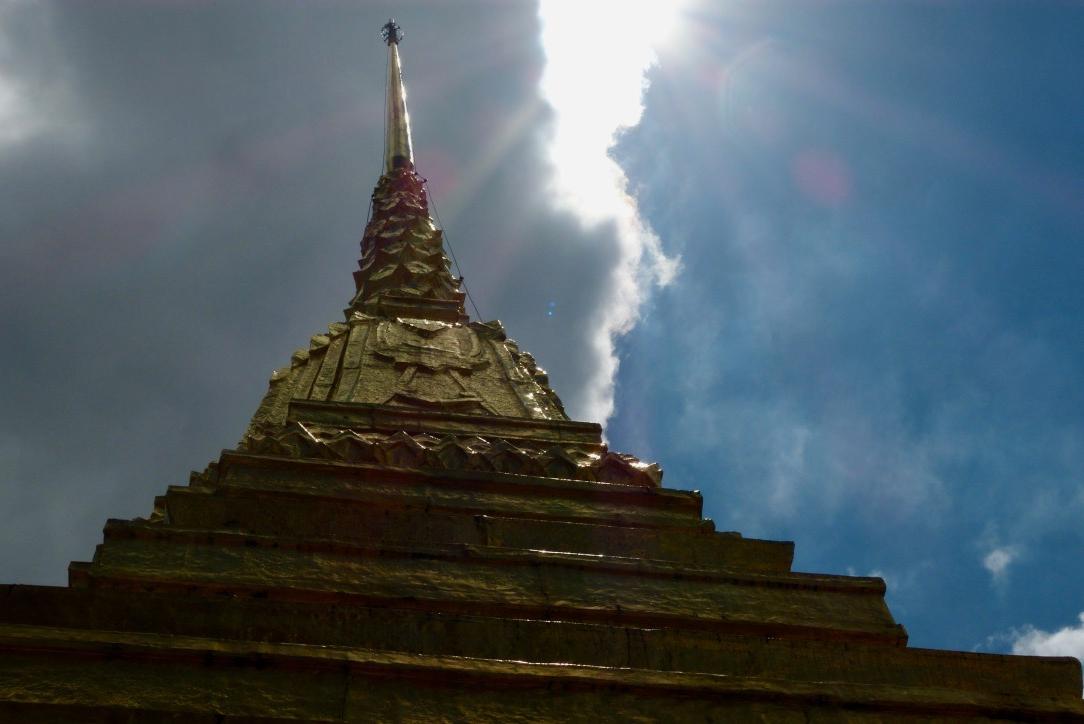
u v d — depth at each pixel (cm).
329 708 1249
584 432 2350
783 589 1697
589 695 1330
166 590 1457
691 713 1336
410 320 3222
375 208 4275
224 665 1266
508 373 2823
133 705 1202
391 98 5278
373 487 1828
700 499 1998
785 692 1377
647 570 1669
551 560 1645
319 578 1527
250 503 1689
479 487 1895
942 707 1410
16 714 1166
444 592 1549
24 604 1328
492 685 1313
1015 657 1553
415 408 2334
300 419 2197
